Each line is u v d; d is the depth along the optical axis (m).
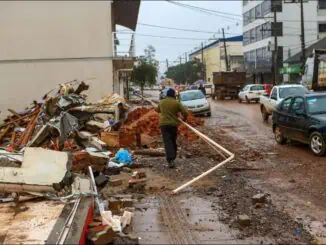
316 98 13.18
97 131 15.59
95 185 8.18
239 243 5.88
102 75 23.47
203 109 26.42
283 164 11.19
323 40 55.00
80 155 9.84
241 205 7.59
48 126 12.80
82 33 23.31
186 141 15.46
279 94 21.14
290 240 5.96
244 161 11.70
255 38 75.38
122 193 8.56
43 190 7.48
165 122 10.88
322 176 9.71
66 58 23.31
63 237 5.51
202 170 10.52
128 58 23.81
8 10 22.98
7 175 7.51
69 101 15.72
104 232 5.73
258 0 73.62
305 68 27.44
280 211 7.24
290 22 67.88
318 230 6.36
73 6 23.23
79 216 6.30
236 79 47.72
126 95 48.72
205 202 7.82
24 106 23.16
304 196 8.15
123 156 11.25
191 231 6.38
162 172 10.41
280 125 14.40
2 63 23.05
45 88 23.25
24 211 6.84
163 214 7.19
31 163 7.73
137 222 6.83
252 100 39.16
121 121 16.52
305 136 12.73
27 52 23.14
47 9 23.19
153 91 77.38
